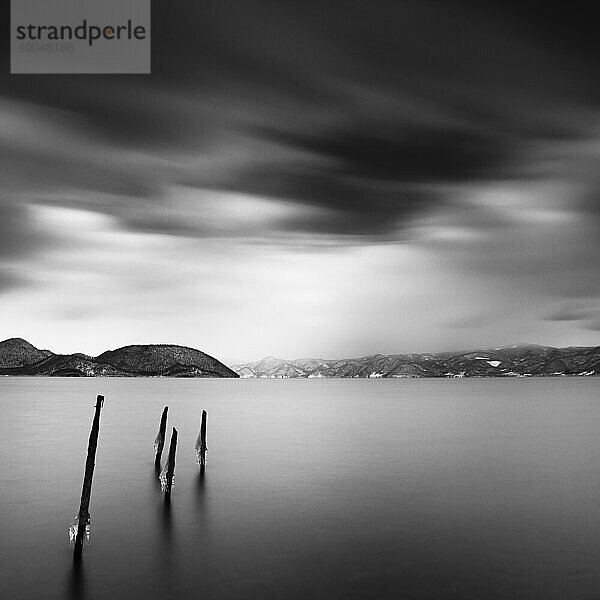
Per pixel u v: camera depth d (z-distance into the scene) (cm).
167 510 2973
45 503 3112
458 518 2822
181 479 3788
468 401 14150
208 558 2269
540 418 8875
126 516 2858
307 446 5428
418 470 4144
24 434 6238
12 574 2108
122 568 2170
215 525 2708
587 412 10244
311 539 2497
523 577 2069
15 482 3669
